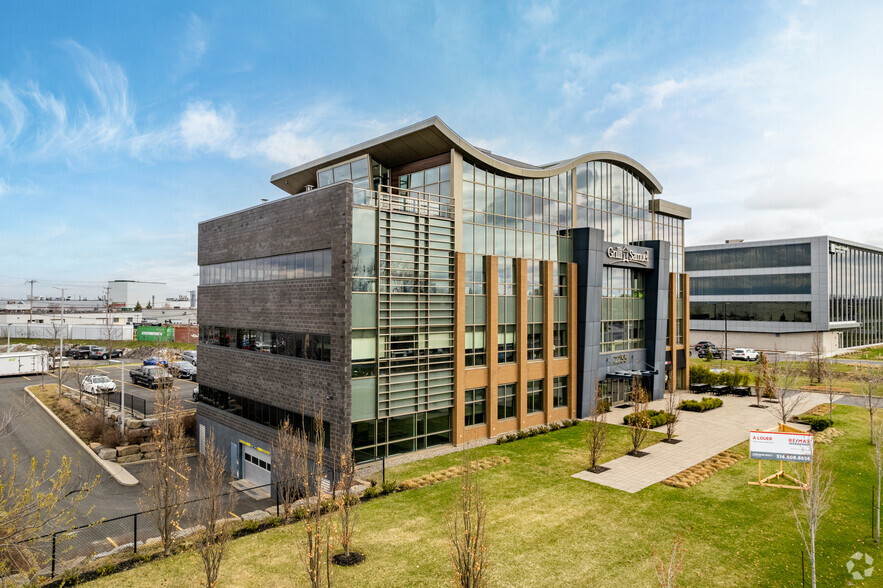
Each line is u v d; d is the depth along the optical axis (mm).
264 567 14328
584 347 34094
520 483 21094
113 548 17391
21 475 25672
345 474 17094
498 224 29547
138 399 42406
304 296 24125
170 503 16547
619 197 39719
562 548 15406
